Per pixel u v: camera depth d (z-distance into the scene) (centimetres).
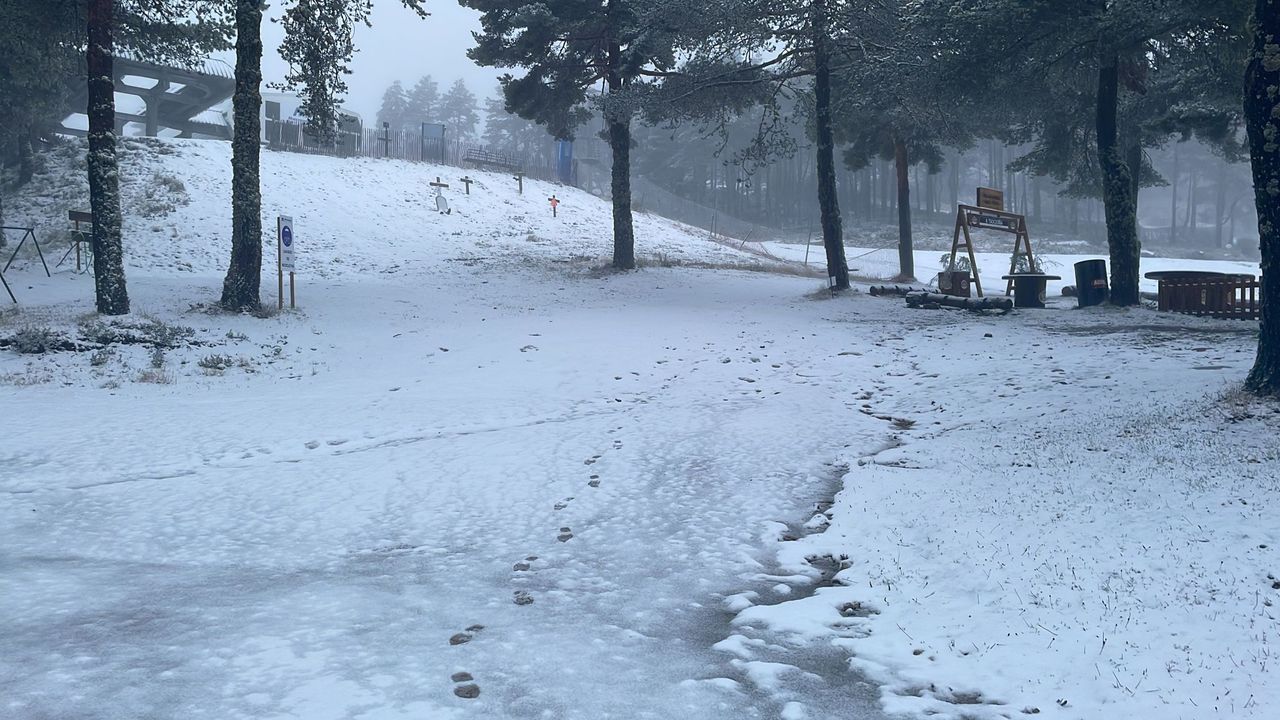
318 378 1780
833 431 1342
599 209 5625
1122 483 925
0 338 1859
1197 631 586
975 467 1068
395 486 1048
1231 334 1944
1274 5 1200
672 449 1238
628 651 596
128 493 997
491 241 4269
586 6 3256
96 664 542
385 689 515
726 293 3094
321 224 4078
